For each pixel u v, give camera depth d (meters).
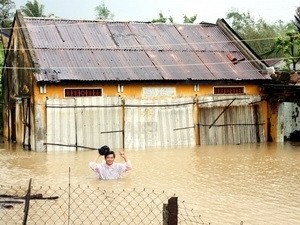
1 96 32.62
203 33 29.06
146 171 15.71
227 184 13.45
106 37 26.44
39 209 9.97
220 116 25.77
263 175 15.06
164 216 6.00
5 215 9.45
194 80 24.78
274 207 10.64
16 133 27.25
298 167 16.83
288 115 28.56
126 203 10.65
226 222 9.33
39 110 22.58
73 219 9.26
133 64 24.77
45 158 19.80
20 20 25.48
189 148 23.75
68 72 22.97
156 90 24.53
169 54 26.34
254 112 26.55
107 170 13.95
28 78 23.97
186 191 12.37
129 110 23.97
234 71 26.22
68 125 22.92
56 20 26.64
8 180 14.03
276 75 26.23
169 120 24.73
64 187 12.66
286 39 30.52
